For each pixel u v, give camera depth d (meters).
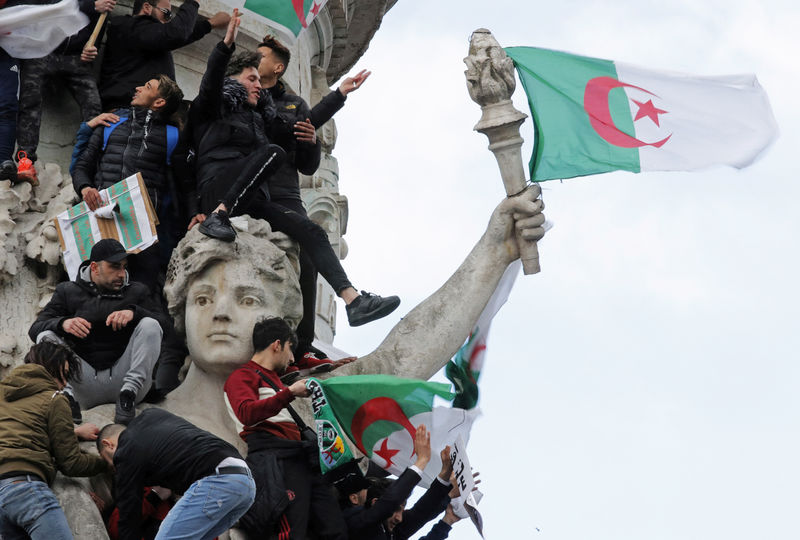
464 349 17.64
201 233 16.14
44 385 13.76
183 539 13.30
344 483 15.23
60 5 17.34
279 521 14.55
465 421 15.66
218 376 16.05
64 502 14.17
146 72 17.84
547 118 17.66
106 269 15.28
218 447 13.58
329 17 21.33
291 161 17.45
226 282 16.03
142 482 13.65
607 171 17.45
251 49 19.33
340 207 21.17
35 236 16.97
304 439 15.02
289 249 16.77
